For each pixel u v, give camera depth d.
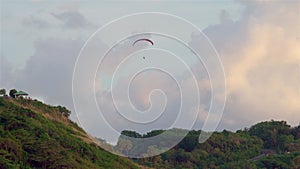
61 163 72.75
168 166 112.81
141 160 104.19
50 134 83.06
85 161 80.06
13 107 87.56
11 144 71.69
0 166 67.44
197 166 118.88
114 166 84.81
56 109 101.62
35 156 72.50
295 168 116.81
